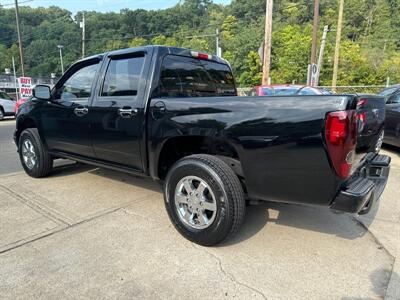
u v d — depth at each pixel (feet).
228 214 8.63
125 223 10.73
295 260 8.67
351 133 7.30
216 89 13.41
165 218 11.15
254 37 165.17
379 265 8.48
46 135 14.34
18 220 10.86
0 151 23.20
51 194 13.37
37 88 13.37
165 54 10.73
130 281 7.68
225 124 8.57
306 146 7.53
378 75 137.28
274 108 7.91
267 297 7.20
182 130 9.36
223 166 8.73
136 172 11.16
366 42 172.04
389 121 22.15
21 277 7.77
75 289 7.37
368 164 10.15
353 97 7.43
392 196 13.70
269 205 12.42
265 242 9.61
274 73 158.10
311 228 10.57
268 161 8.10
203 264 8.41
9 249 9.00
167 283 7.63
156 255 8.80
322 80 137.28
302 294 7.31
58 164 17.58
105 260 8.52
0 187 14.19
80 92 12.67
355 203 7.55
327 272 8.15
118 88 11.24
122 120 10.88
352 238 9.95
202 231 9.13
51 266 8.22
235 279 7.81
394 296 7.25
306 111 7.51
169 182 9.72
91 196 13.19
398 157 21.34
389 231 10.43
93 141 12.12
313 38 52.70
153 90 10.25
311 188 7.79
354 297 7.23
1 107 50.31
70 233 9.98
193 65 12.04
